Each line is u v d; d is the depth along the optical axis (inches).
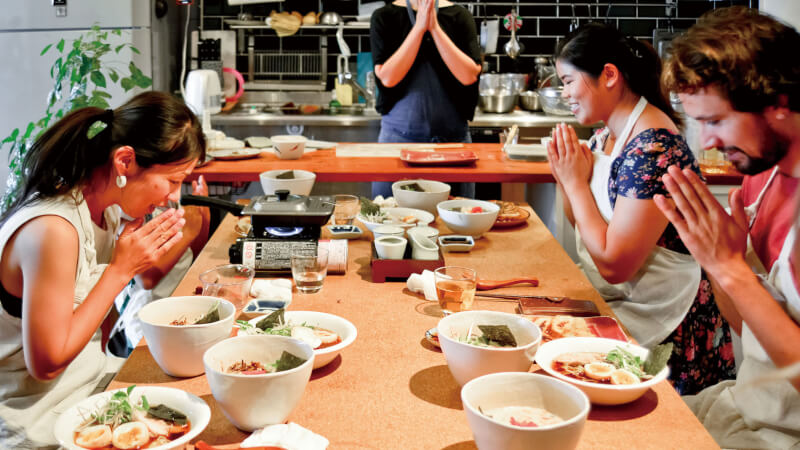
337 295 67.2
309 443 41.1
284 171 101.0
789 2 98.7
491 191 177.9
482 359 46.3
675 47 49.6
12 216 56.9
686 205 50.8
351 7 211.5
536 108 193.9
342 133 185.9
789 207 58.1
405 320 61.1
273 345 45.5
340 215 92.8
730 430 58.9
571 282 71.4
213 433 43.4
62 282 54.8
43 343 53.4
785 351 48.6
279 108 194.4
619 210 73.6
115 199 61.7
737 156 50.6
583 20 212.4
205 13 212.8
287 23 197.9
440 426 44.3
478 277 72.4
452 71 139.3
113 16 175.2
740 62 46.0
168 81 193.2
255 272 73.4
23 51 176.6
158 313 53.3
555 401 41.0
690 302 74.7
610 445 42.2
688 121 128.3
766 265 61.3
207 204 75.0
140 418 41.4
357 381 49.9
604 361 50.5
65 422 40.5
